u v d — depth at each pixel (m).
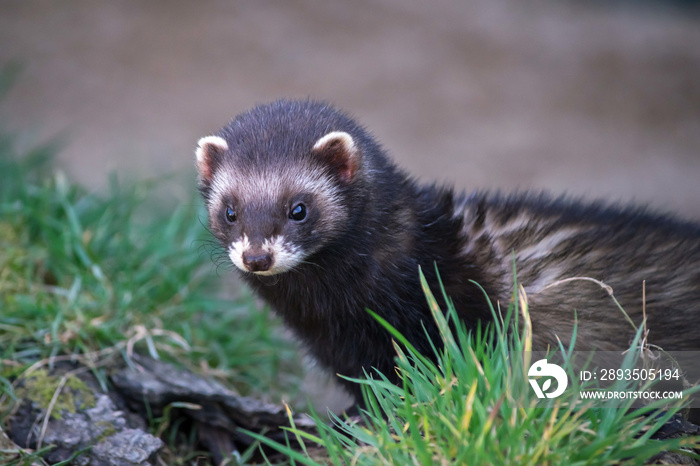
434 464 5.71
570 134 23.20
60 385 8.48
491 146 22.05
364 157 8.31
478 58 27.77
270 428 8.88
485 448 5.64
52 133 19.64
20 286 10.81
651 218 9.32
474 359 6.16
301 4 29.81
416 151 21.34
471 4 31.83
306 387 11.79
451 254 8.58
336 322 8.54
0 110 20.53
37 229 12.20
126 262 11.77
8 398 8.39
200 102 22.77
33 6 26.73
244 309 12.12
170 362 9.77
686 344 8.34
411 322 8.34
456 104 24.44
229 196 8.02
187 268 11.94
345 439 6.46
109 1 27.81
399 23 29.59
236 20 28.03
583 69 27.67
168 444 8.74
